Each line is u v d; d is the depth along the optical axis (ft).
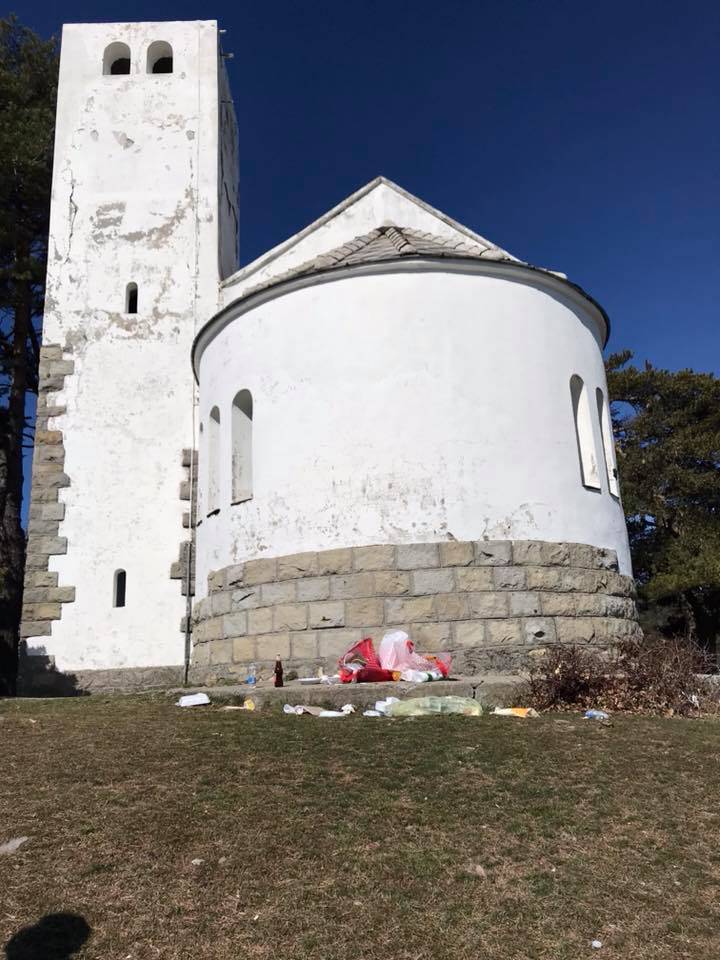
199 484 54.24
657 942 18.02
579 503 46.57
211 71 72.84
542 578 43.52
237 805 23.95
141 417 63.62
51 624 59.06
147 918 18.22
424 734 30.76
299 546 44.57
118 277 67.00
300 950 17.26
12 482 84.23
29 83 90.68
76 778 26.25
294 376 47.09
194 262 67.56
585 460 49.62
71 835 22.00
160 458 62.69
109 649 58.75
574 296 51.16
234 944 17.42
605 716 34.14
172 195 69.21
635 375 110.73
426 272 46.83
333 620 42.75
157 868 20.24
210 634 48.39
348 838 21.99
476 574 42.55
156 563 60.44
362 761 27.71
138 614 59.36
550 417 46.78
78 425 63.21
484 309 46.83
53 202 68.69
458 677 40.09
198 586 52.60
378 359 45.57
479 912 18.86
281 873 20.15
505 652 41.70
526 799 24.81
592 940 18.01
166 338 65.57
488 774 26.71
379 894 19.34
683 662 38.86
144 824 22.66
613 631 45.11
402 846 21.70
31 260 84.17
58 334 65.36
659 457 103.45
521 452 45.14
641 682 37.22
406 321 45.96
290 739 30.19
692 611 100.07
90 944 17.30
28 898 18.92
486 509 43.70
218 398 52.26
